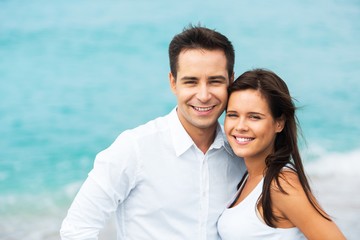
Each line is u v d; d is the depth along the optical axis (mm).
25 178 10430
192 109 3180
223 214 3354
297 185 3080
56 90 14188
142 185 3268
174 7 16625
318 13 16922
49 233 8109
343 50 15922
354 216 7980
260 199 3154
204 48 3121
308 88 14562
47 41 15695
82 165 11102
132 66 15070
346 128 12617
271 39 16188
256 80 3168
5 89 14164
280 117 3252
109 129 12688
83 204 3221
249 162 3369
